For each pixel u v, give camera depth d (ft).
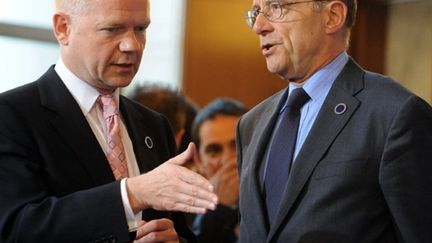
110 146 8.77
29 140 8.39
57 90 8.73
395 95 8.34
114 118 8.87
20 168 8.21
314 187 8.26
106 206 7.92
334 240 8.04
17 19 17.33
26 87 8.73
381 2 18.89
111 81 8.54
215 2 18.61
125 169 8.77
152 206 7.84
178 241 8.47
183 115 13.06
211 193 7.50
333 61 8.81
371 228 8.09
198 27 18.58
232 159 12.90
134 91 13.14
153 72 18.65
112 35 8.43
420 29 18.70
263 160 8.88
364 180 8.13
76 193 8.10
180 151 12.98
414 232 7.91
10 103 8.51
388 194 8.02
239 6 18.62
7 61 17.21
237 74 18.63
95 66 8.49
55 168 8.38
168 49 18.72
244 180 8.93
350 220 8.05
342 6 8.75
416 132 8.11
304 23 8.64
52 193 8.36
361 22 18.93
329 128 8.43
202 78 18.57
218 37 18.62
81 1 8.46
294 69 8.79
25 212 7.99
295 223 8.21
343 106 8.49
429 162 8.06
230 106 13.08
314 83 8.77
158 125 9.61
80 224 7.92
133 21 8.43
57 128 8.54
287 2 8.66
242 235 8.87
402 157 8.04
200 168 13.00
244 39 18.65
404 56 18.86
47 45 17.63
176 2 18.81
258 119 9.39
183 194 7.57
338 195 8.13
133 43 8.41
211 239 12.11
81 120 8.64
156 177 7.77
